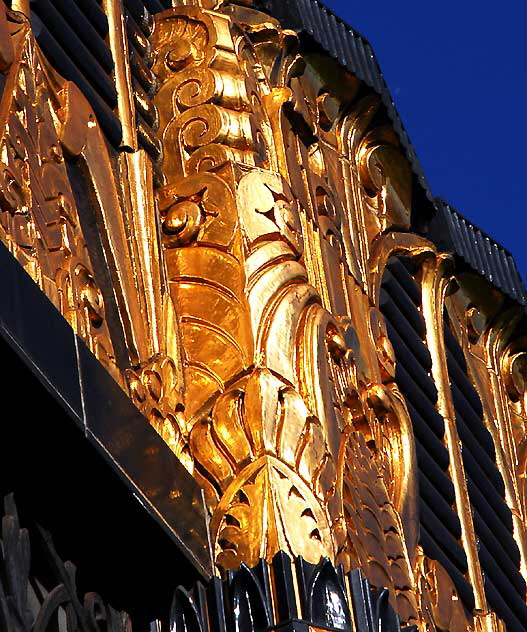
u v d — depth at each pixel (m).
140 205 6.99
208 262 7.03
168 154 7.30
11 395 5.82
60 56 6.82
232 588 6.42
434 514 7.96
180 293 6.99
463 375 8.75
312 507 6.61
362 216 8.21
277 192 7.22
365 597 6.59
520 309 9.08
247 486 6.59
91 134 6.82
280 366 6.85
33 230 6.32
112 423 6.12
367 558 6.86
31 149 6.46
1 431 5.86
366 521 6.97
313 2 8.24
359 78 8.23
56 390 5.88
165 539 6.20
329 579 6.49
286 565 6.45
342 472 6.90
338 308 7.57
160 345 6.76
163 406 6.65
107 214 6.77
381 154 8.39
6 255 5.87
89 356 6.10
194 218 7.10
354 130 8.33
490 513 8.46
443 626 7.50
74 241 6.54
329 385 7.00
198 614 6.34
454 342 8.80
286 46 7.86
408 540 7.39
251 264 7.02
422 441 8.11
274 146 7.53
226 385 6.80
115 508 6.08
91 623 5.97
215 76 7.44
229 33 7.60
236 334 6.89
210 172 7.21
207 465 6.67
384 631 6.62
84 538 6.07
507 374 9.05
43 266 6.33
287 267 7.08
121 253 6.77
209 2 7.91
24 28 6.57
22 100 6.46
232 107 7.42
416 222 8.60
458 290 8.97
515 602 8.35
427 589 7.46
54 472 5.96
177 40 7.59
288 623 6.35
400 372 8.12
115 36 7.21
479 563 8.06
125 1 7.57
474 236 9.07
